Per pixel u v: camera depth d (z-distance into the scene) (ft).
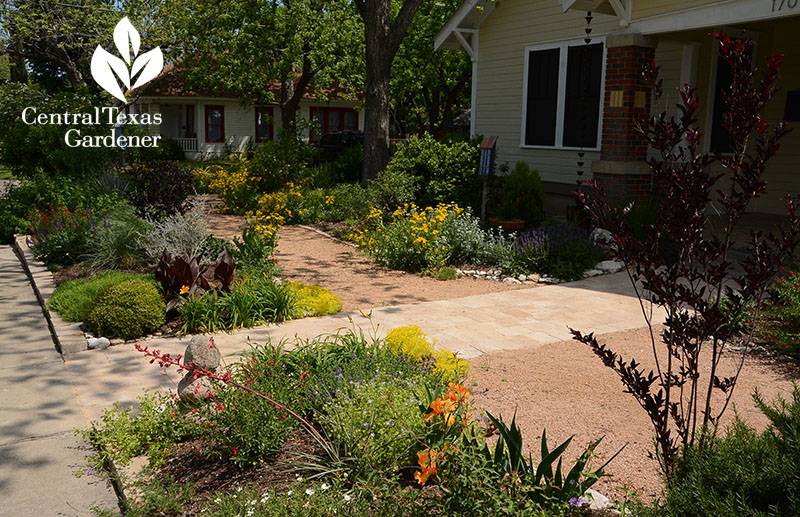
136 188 36.73
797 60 40.09
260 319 23.66
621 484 12.17
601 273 31.58
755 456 8.50
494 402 16.12
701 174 9.91
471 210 37.76
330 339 21.17
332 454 12.30
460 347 20.61
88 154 48.03
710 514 7.89
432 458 10.59
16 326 24.71
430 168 42.47
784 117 40.63
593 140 45.62
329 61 91.20
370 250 35.32
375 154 50.34
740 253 31.22
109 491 13.12
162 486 12.10
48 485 13.34
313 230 44.09
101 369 19.67
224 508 10.74
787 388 17.11
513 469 10.57
